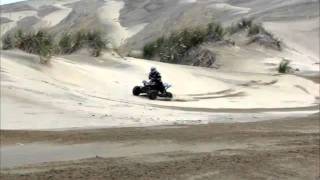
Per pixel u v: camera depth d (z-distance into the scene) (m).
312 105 90.88
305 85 115.31
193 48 176.50
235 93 98.75
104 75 94.69
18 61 86.75
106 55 114.19
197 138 47.84
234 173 33.72
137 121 61.41
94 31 122.25
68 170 33.50
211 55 175.75
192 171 33.72
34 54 95.25
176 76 105.44
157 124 59.72
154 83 85.06
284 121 65.06
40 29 107.31
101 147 43.03
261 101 91.56
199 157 38.53
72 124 57.47
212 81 107.38
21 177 31.44
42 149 42.09
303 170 35.44
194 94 95.44
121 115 64.50
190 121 63.62
